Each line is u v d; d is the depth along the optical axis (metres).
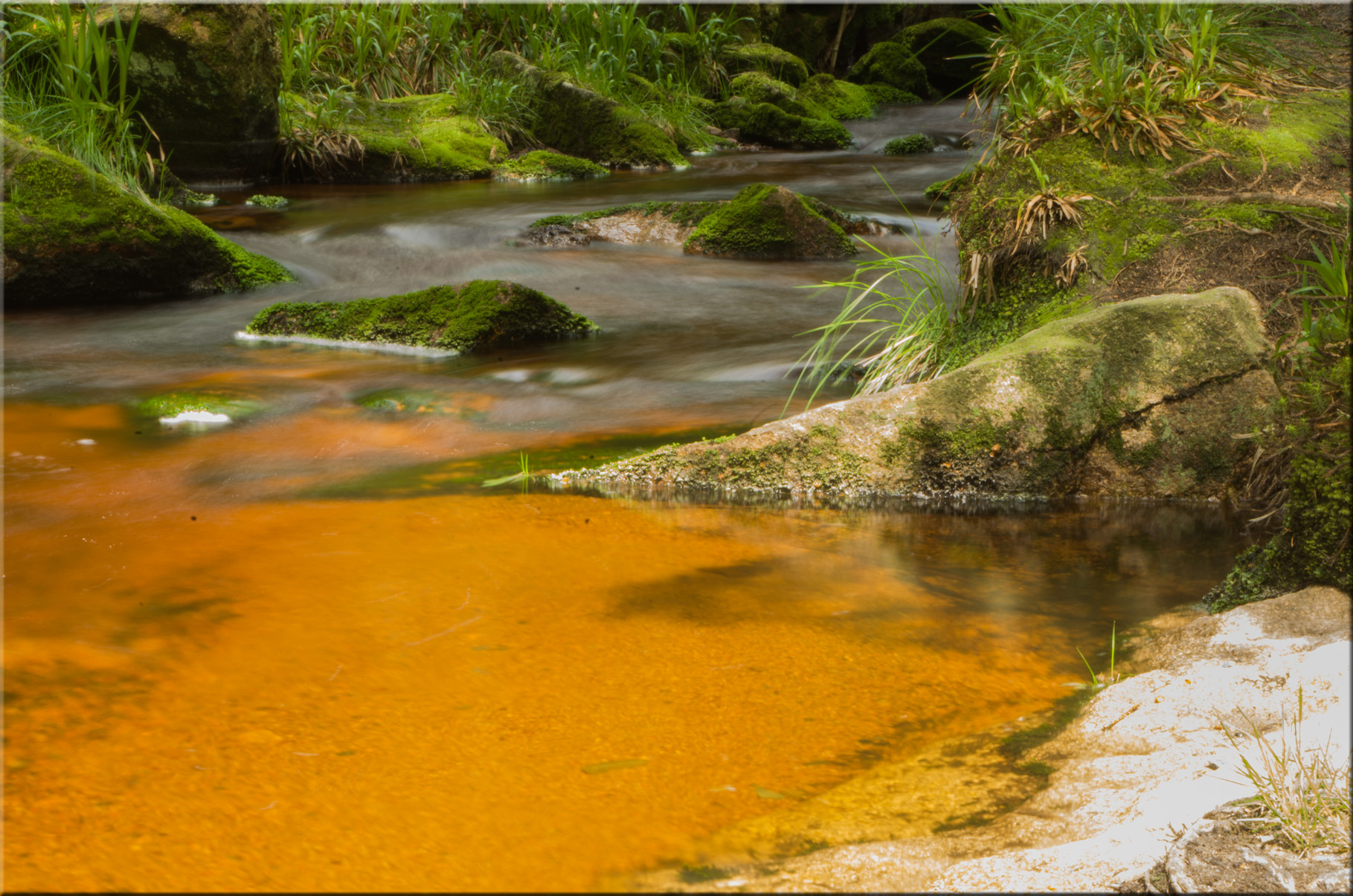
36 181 8.21
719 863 1.95
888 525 3.89
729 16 22.34
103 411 5.42
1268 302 4.84
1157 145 5.63
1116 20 6.52
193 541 3.63
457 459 4.66
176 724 2.44
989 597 3.24
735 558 3.53
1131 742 2.34
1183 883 1.78
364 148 14.48
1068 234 5.24
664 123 17.95
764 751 2.35
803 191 13.57
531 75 17.28
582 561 3.47
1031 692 2.64
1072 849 1.94
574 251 10.43
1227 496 4.13
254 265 9.21
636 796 2.16
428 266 9.64
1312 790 2.02
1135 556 3.59
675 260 9.95
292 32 15.44
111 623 2.97
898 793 2.19
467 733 2.40
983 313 5.47
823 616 3.07
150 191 11.20
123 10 11.35
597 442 4.91
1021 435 4.18
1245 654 2.67
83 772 2.24
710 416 5.33
